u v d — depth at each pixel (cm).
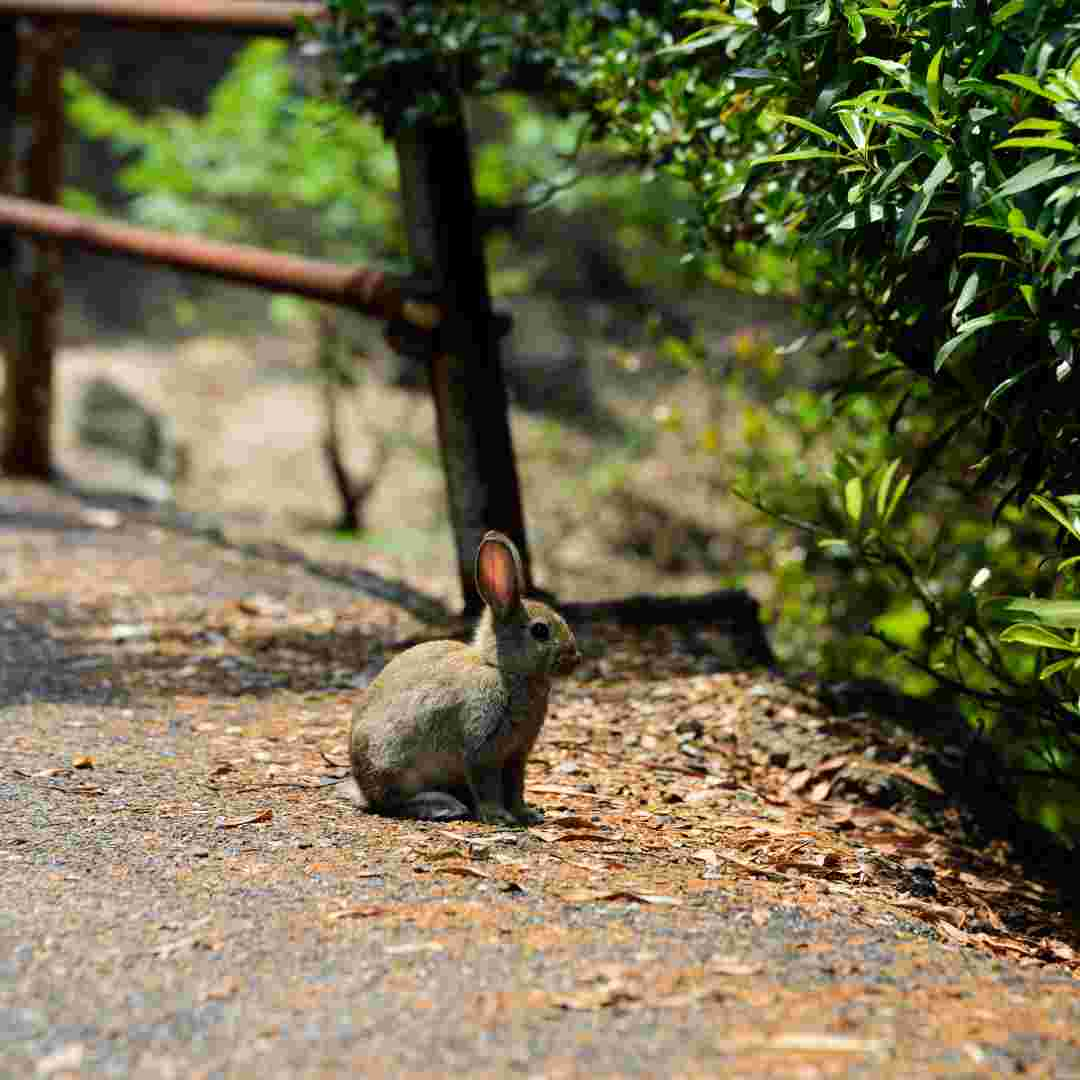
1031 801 796
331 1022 391
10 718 727
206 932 451
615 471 1911
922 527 1029
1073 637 543
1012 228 459
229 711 758
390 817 573
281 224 1992
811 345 1534
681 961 438
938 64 477
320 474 2030
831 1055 376
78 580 1080
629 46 761
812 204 585
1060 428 542
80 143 2555
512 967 427
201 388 2244
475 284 945
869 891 560
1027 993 445
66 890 488
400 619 993
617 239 2256
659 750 726
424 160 930
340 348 2225
